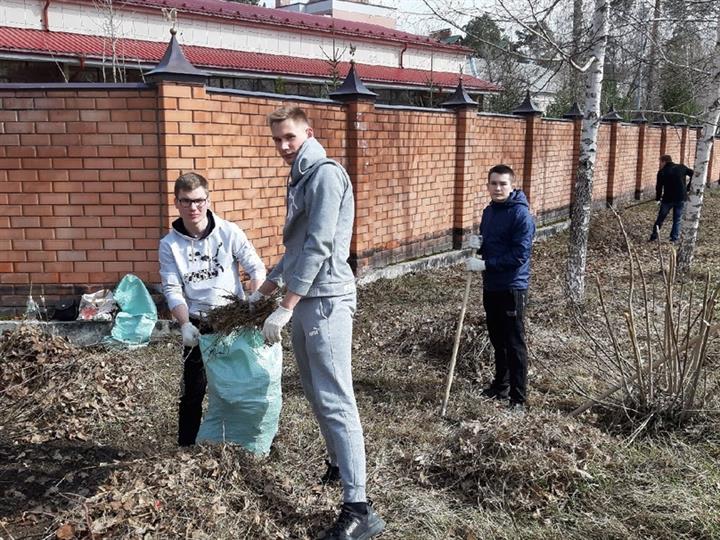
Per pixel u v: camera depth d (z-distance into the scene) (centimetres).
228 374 368
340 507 347
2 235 616
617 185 1739
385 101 1727
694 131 2220
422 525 347
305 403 489
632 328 459
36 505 354
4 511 349
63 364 499
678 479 385
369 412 485
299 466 396
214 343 364
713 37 1062
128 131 598
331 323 320
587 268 1024
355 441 322
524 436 397
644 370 468
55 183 607
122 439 434
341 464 322
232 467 351
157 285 623
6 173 605
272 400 378
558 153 1407
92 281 623
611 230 1286
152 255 618
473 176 1085
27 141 600
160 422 458
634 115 2070
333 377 322
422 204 984
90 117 596
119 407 476
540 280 942
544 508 360
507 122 1188
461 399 520
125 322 593
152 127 597
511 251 487
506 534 339
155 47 1252
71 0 1198
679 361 451
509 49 887
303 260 309
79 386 482
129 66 1134
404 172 930
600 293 483
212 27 1459
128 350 581
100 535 303
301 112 325
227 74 1296
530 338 646
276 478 366
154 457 359
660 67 1073
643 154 1844
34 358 513
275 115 320
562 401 512
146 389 506
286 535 328
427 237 1009
